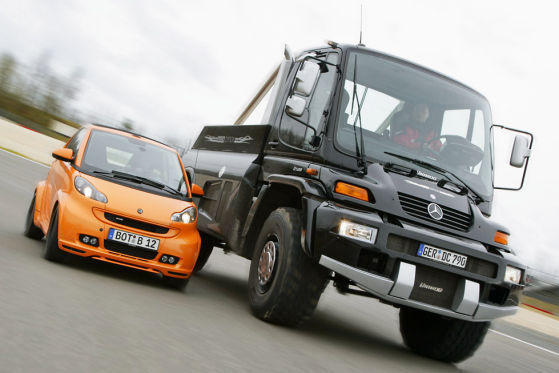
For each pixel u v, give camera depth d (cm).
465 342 587
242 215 648
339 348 533
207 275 842
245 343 458
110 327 411
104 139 694
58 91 4331
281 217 562
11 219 873
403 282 507
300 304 536
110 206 600
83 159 653
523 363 745
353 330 676
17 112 4256
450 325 590
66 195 608
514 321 1374
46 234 630
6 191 1208
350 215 506
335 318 744
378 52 617
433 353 606
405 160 573
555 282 1933
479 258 532
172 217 625
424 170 577
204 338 443
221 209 700
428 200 543
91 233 591
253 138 697
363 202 520
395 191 533
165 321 470
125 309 478
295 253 532
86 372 309
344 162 555
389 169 554
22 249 646
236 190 671
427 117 604
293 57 664
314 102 603
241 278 912
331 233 506
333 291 1059
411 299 519
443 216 545
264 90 755
